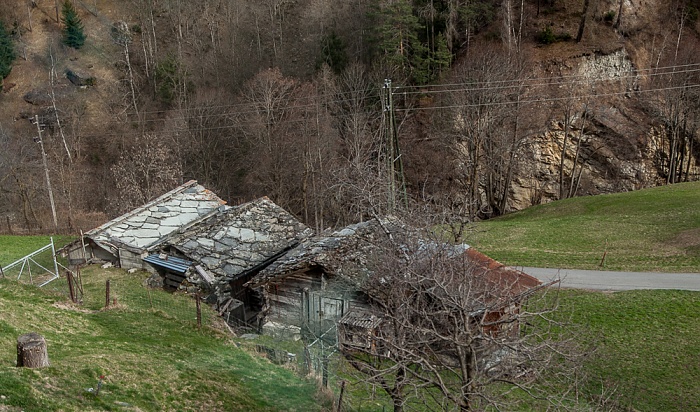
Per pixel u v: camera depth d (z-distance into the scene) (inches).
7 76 2647.6
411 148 2058.3
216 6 2861.7
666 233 1396.4
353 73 2026.3
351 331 716.0
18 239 1455.5
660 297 999.6
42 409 414.3
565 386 703.1
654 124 2159.2
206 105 2126.0
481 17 2353.6
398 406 513.3
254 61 2460.6
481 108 1868.8
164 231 1139.9
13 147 2204.7
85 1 3024.1
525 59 2074.3
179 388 538.3
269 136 1913.1
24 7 2930.6
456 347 478.3
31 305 670.5
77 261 1157.7
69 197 2005.4
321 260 796.0
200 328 737.0
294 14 2785.4
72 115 2447.1
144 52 2696.9
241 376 609.0
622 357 807.1
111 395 478.3
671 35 2311.8
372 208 636.7
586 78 2155.5
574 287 1091.3
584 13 2181.3
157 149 1812.3
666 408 695.7
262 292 874.1
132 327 691.4
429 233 538.0
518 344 472.1
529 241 1450.5
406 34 2119.8
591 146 2165.4
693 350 818.2
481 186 2143.2
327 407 587.8
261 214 1092.5
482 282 554.9
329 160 1823.3
